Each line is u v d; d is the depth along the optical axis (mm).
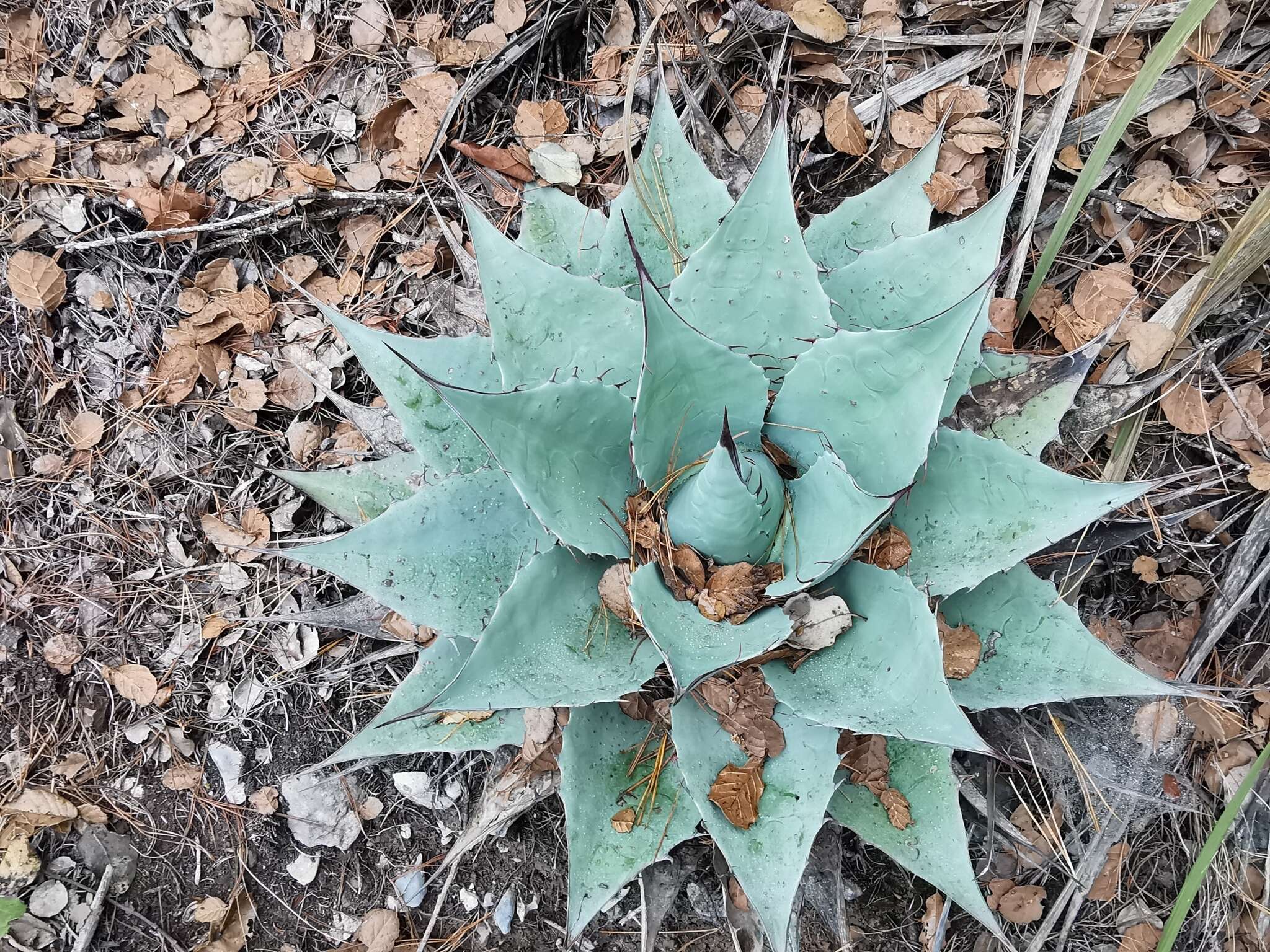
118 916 631
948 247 532
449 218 729
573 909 485
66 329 706
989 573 485
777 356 546
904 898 632
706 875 637
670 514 504
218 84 744
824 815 464
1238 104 665
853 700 465
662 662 490
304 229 729
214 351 709
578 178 721
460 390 419
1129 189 668
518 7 731
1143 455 656
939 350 444
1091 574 650
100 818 642
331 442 711
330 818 654
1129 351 640
